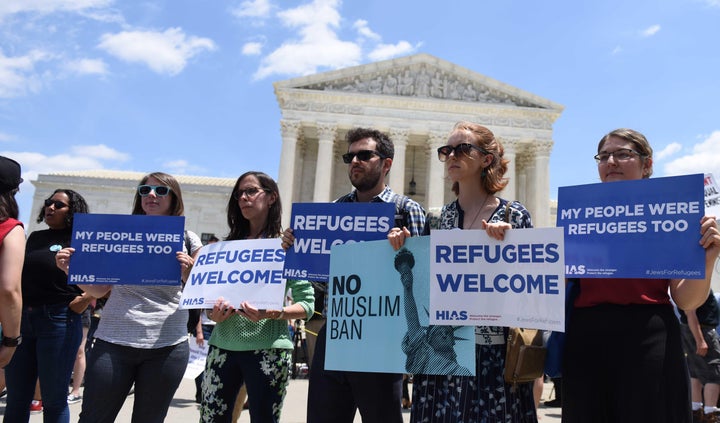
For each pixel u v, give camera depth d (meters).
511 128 56.38
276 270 6.33
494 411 4.82
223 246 6.71
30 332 7.16
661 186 4.83
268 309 6.16
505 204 5.37
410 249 5.18
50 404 7.09
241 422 10.92
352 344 5.28
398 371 4.96
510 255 4.74
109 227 6.78
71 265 6.64
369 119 55.62
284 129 54.94
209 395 6.24
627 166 5.58
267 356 6.23
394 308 5.13
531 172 58.59
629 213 4.93
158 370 6.53
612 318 4.92
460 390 4.89
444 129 55.69
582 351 5.02
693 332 10.09
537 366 4.96
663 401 4.62
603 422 4.88
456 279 4.84
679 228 4.69
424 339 4.92
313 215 6.05
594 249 5.02
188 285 6.63
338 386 5.71
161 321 6.63
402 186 54.31
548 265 4.59
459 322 4.75
